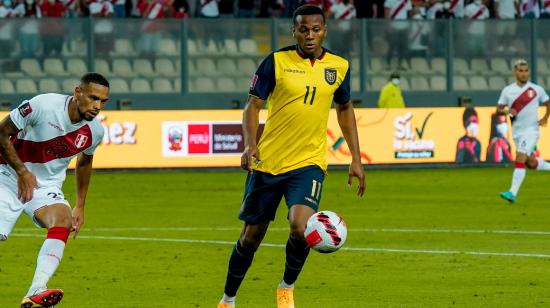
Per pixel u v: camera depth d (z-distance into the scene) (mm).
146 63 74750
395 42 77750
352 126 24359
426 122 68625
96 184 58906
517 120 50625
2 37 71750
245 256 23812
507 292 27266
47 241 23062
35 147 23578
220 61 76250
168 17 77500
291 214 23094
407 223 42188
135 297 26875
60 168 24047
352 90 76875
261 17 78938
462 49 79062
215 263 32500
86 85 23016
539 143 69125
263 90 23438
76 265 32031
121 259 33250
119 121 64625
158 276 30094
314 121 23516
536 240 37188
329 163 66812
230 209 47656
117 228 41156
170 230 40531
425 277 29672
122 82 74062
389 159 68000
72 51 73312
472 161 69312
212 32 76000
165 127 65125
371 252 34406
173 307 25562
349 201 50594
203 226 41750
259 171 23594
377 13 80500
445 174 64562
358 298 26609
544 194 53906
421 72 78312
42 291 22125
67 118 23328
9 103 70750
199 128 65562
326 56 23703
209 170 66688
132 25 74375
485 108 69500
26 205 23750
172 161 65250
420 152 68562
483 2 83688
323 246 22500
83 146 23719
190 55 75625
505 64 79812
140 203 50156
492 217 44125
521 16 84375
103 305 25797
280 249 35344
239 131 66188
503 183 59375
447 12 82375
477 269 30984
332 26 76562
